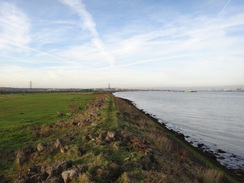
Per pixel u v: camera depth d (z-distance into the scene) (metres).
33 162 8.18
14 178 6.81
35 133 12.70
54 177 5.80
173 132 22.16
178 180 6.51
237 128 25.73
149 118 31.75
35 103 37.06
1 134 12.70
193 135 21.84
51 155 8.68
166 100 89.44
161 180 5.62
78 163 6.91
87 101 42.56
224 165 13.38
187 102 76.12
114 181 5.62
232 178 10.80
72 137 10.81
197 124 28.41
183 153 12.07
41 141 11.00
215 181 8.42
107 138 9.98
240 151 16.52
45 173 6.30
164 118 33.69
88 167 6.21
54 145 9.52
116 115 18.38
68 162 6.65
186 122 29.97
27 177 6.15
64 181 5.68
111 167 6.25
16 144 10.76
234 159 14.62
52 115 21.20
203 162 12.66
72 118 19.39
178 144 15.73
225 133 22.92
